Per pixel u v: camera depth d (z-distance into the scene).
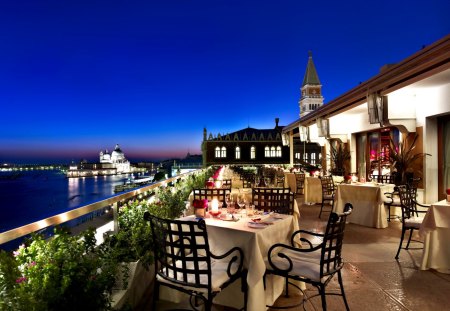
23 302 1.86
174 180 7.38
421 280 4.14
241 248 3.26
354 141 13.48
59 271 2.25
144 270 3.80
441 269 4.47
